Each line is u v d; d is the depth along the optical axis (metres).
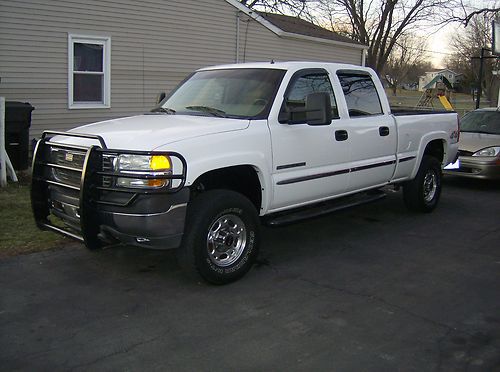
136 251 5.47
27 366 3.24
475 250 5.77
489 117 10.70
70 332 3.70
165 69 13.59
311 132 5.26
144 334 3.69
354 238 6.20
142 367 3.25
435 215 7.45
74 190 4.41
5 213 6.67
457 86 47.28
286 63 5.51
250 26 15.67
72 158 4.47
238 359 3.35
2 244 5.53
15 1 10.67
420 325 3.86
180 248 4.41
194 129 4.47
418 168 7.09
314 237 6.22
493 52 18.94
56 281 4.65
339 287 4.62
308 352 3.45
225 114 5.09
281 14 23.38
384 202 8.23
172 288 4.54
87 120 12.20
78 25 11.67
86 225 4.25
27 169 9.43
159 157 4.05
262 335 3.69
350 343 3.57
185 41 13.95
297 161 5.15
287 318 3.97
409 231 6.54
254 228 4.79
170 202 4.11
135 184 4.09
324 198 5.64
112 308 4.11
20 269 4.90
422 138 7.05
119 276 4.79
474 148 9.38
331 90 5.70
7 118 8.88
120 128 4.62
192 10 13.94
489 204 8.27
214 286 4.59
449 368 3.26
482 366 3.29
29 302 4.20
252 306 4.18
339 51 19.30
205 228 4.39
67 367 3.24
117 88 12.65
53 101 11.55
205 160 4.31
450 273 5.01
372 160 6.16
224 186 5.01
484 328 3.82
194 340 3.61
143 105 13.25
